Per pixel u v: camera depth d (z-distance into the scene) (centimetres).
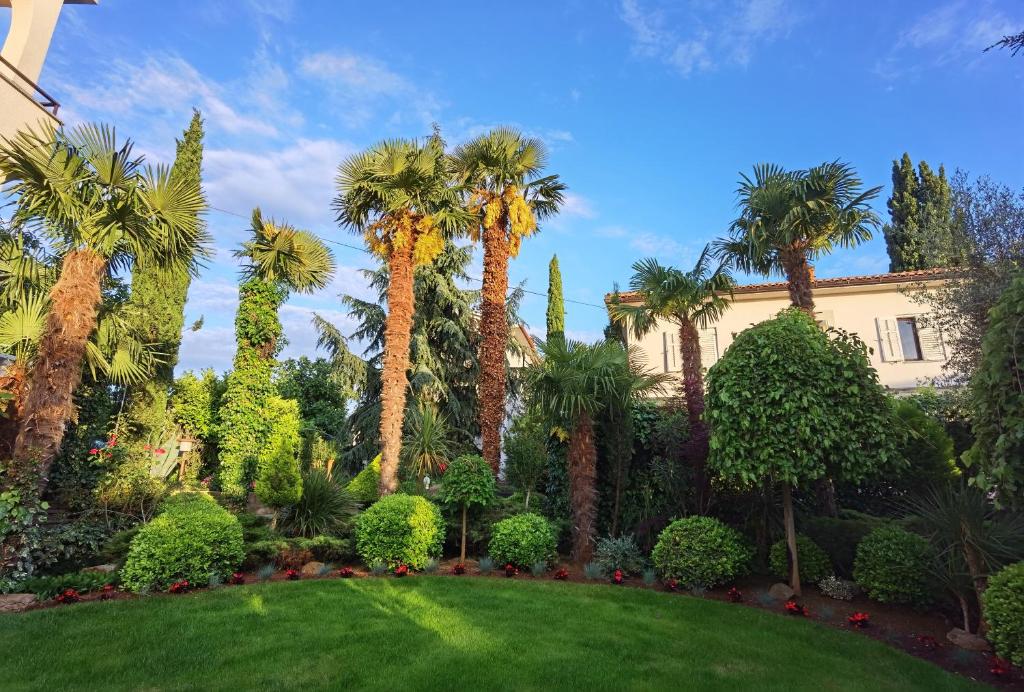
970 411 559
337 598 636
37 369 723
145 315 1255
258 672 435
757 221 1032
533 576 792
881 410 675
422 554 804
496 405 1243
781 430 652
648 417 974
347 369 1862
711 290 1091
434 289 1981
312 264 1357
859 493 938
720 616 609
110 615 560
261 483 914
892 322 1652
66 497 875
